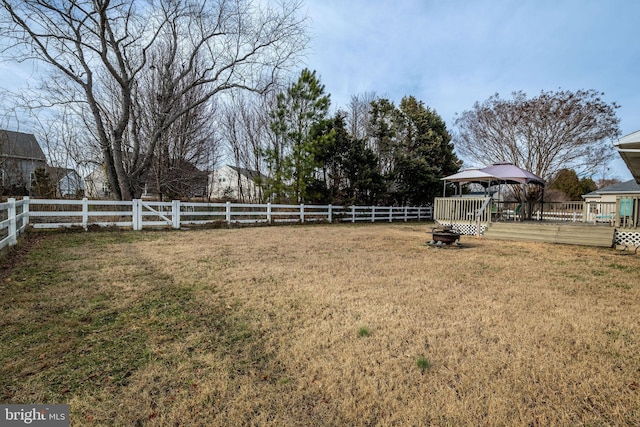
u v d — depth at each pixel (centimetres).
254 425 183
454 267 607
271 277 501
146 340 281
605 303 405
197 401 202
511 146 2186
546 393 216
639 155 732
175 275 496
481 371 241
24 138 2202
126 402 199
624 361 259
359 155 1972
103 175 1919
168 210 1403
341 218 1781
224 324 320
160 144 1567
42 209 1151
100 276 477
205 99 1390
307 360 254
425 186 2334
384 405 202
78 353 256
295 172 1753
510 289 461
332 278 503
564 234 1000
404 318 342
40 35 1119
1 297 373
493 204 1437
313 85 1736
